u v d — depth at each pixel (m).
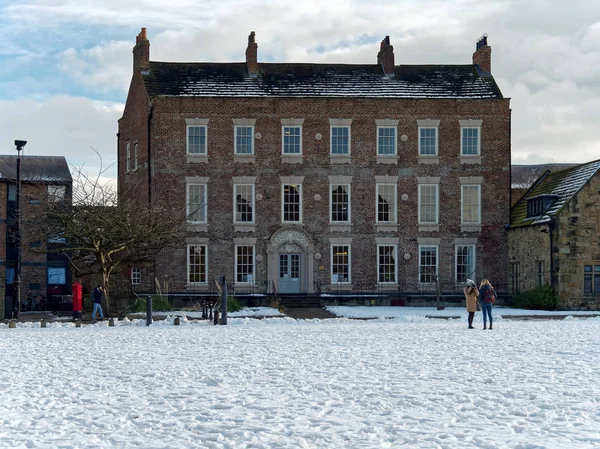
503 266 48.81
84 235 38.41
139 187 49.75
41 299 51.06
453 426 12.96
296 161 47.94
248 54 49.47
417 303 46.09
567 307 42.97
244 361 20.83
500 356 21.50
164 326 33.12
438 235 48.50
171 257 46.94
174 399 15.56
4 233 46.31
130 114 51.97
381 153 48.44
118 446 11.95
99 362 21.08
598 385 16.56
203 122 47.56
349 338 27.00
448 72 50.75
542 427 12.79
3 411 14.69
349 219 48.09
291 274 47.97
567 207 43.19
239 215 47.72
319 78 49.62
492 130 48.91
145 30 49.59
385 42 50.53
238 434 12.58
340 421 13.40
